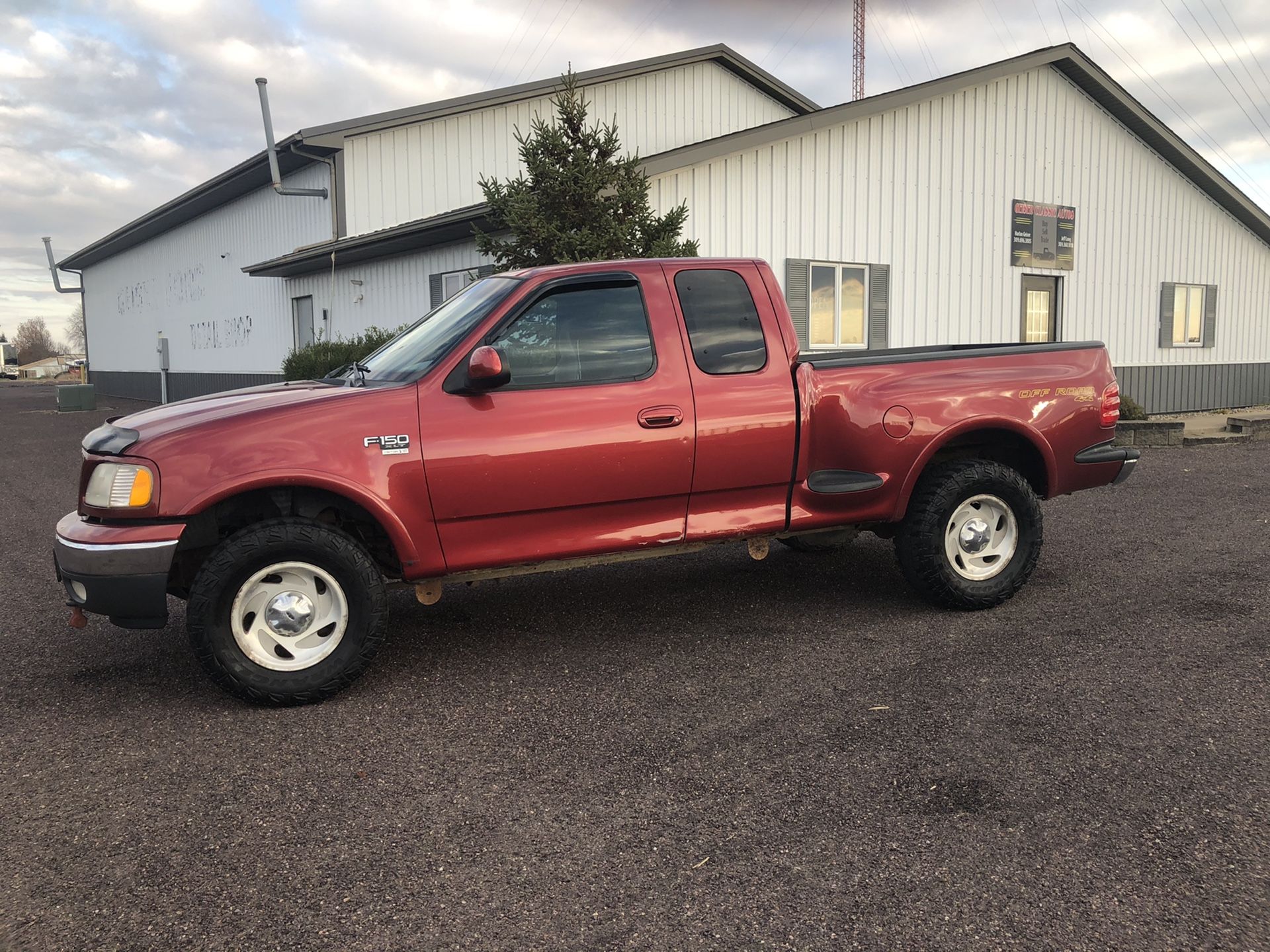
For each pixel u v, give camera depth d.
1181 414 17.92
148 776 3.36
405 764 3.43
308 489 4.15
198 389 26.97
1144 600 5.31
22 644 4.95
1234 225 18.30
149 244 30.16
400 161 17.64
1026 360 5.30
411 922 2.47
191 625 3.88
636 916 2.47
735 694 4.05
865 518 5.02
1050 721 3.65
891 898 2.53
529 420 4.27
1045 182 15.57
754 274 4.81
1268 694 3.87
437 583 4.37
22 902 2.59
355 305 17.92
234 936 2.42
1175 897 2.50
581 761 3.42
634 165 11.12
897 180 13.98
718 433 4.58
